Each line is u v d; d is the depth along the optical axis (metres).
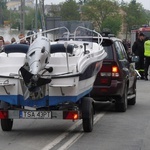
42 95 12.48
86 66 12.92
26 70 11.98
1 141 12.53
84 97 13.61
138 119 16.23
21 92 12.60
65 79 12.34
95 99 17.39
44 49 12.39
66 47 12.50
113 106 19.19
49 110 12.76
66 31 17.02
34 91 12.20
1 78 12.50
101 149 11.70
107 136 13.29
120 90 17.14
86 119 13.41
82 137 13.07
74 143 12.30
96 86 17.02
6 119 13.56
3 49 13.46
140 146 12.11
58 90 12.40
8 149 11.59
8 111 12.80
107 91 17.00
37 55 12.23
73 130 14.05
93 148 11.78
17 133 13.62
